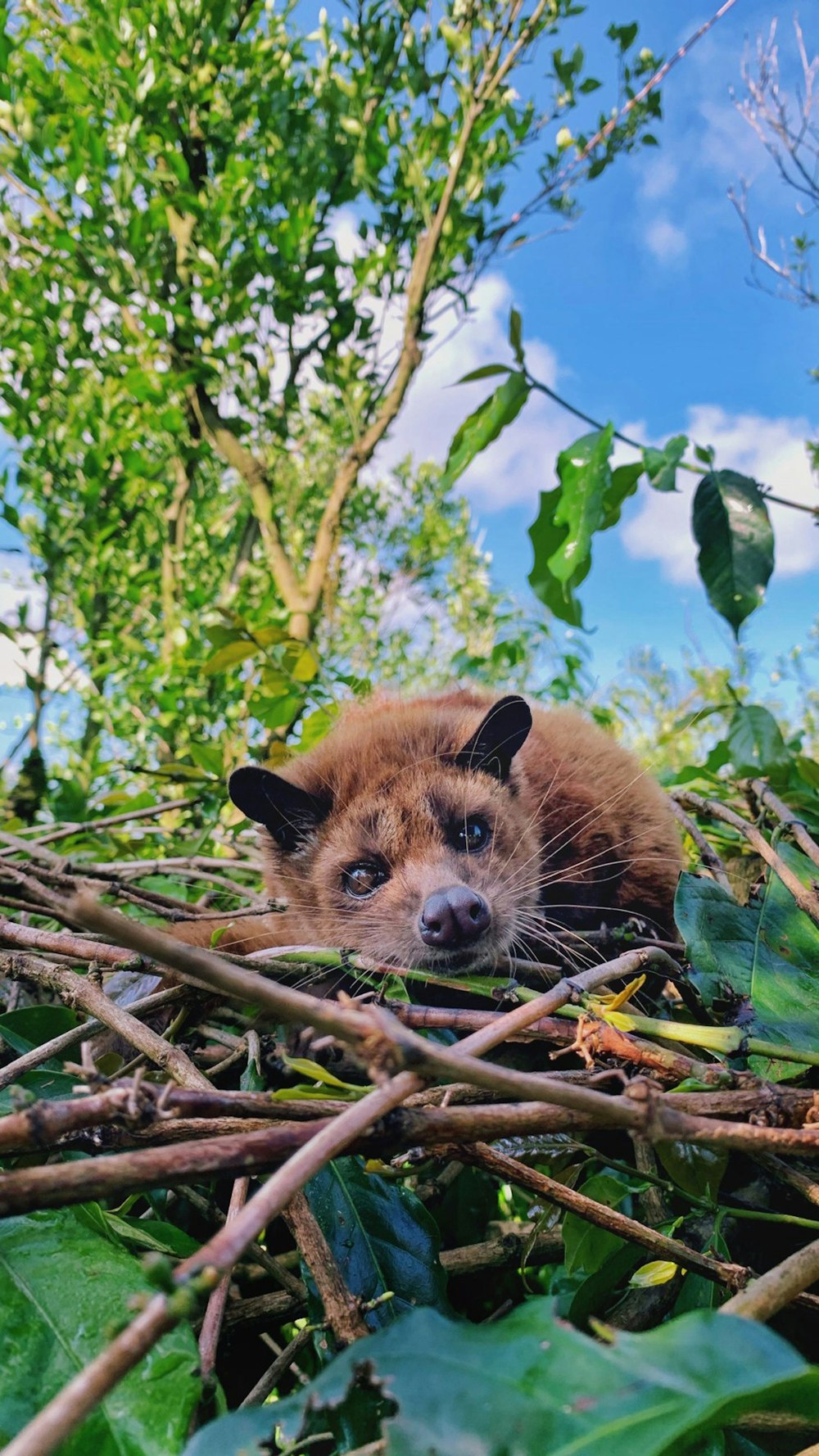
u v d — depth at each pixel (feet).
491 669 1.93
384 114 2.39
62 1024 0.72
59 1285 0.48
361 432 2.52
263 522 2.53
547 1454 0.30
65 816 1.56
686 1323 0.34
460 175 2.39
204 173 2.45
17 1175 0.35
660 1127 0.42
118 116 2.24
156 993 0.75
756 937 0.71
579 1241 0.69
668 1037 0.61
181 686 2.12
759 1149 0.44
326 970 0.77
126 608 2.64
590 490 1.23
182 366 2.51
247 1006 0.77
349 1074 0.73
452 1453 0.30
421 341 2.48
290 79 2.38
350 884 1.12
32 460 2.47
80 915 0.30
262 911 0.98
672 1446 0.41
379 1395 0.47
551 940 1.00
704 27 1.56
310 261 2.41
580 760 1.20
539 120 2.45
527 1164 0.70
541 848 1.15
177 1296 0.29
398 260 2.50
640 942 0.87
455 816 1.11
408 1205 0.62
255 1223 0.32
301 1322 0.77
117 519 2.53
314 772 1.22
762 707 1.32
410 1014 0.62
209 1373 0.46
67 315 2.49
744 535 1.20
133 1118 0.41
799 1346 0.65
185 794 1.73
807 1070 0.75
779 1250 0.72
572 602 1.38
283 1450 0.48
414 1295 0.58
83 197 2.26
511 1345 0.34
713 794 1.40
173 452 2.55
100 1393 0.27
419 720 1.24
